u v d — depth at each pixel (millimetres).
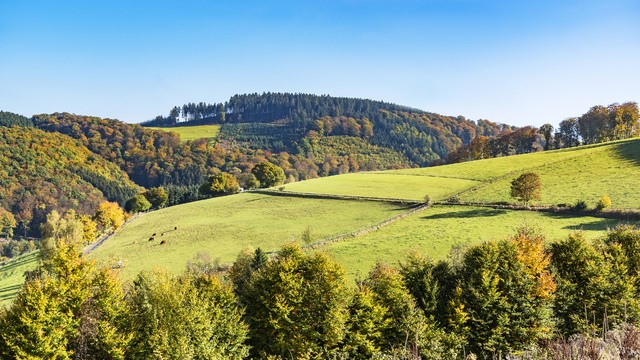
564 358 9312
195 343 29203
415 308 32594
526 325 32406
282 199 106125
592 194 73312
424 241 58094
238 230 83625
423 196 90938
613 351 9453
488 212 72000
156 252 74000
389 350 30594
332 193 103375
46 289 29500
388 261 50906
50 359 27312
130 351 29719
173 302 30719
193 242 78875
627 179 79188
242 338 31047
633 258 37031
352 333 31422
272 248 69250
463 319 31594
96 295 31750
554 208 67562
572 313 34375
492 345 31109
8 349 27344
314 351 31328
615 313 32344
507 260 34781
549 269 36531
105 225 104188
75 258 32781
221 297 34594
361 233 68625
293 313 33438
